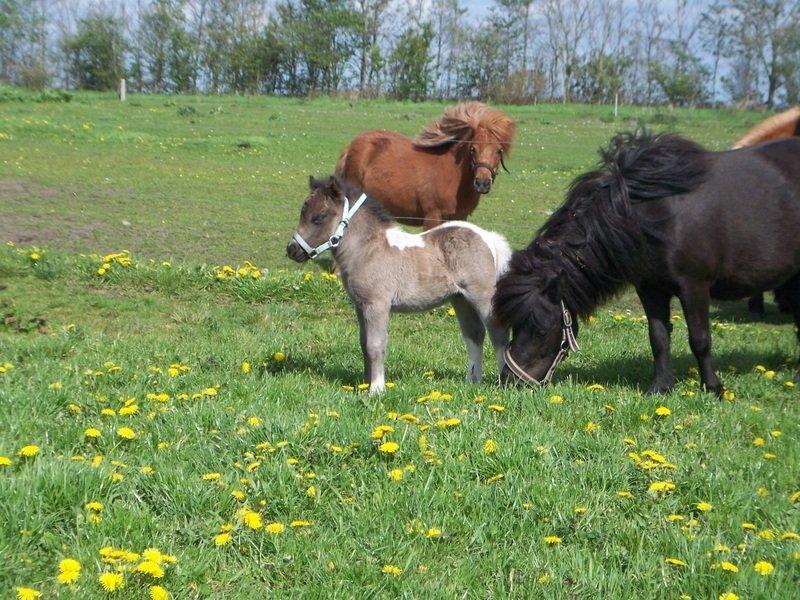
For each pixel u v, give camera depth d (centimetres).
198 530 382
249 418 502
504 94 6022
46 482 381
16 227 1312
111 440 474
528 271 590
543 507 412
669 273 613
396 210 1095
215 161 2178
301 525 383
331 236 618
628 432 524
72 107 3616
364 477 434
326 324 903
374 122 3434
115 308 931
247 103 4525
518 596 346
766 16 6538
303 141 2620
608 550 377
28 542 349
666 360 639
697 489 434
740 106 5672
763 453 496
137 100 4347
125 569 334
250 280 1018
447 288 644
